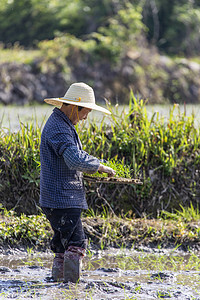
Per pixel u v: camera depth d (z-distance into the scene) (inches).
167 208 467.8
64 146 279.3
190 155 488.1
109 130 492.7
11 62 1413.6
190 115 538.9
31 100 1381.6
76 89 297.1
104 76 1508.4
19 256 376.2
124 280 309.7
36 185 450.0
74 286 286.4
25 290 278.7
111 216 445.7
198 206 475.8
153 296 276.4
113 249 399.2
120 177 321.7
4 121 708.0
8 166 449.7
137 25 1765.5
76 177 292.5
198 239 412.8
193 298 274.1
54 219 290.0
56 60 1472.7
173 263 361.1
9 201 446.0
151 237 413.1
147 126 484.4
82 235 295.4
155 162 478.6
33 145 457.7
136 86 1524.4
